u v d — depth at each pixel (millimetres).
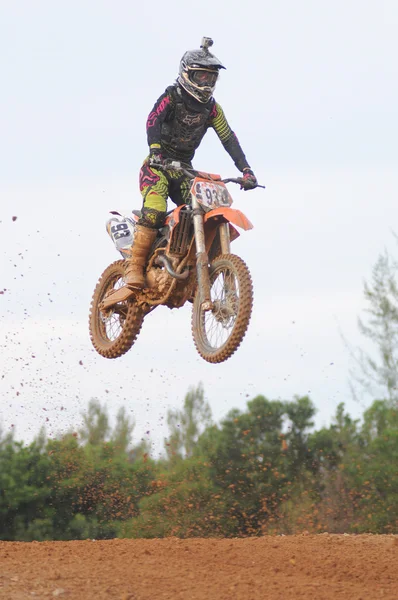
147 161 12688
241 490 50094
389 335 40406
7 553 10781
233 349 11258
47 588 8445
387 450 44844
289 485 50500
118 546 11789
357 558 10953
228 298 11625
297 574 9992
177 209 11859
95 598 8164
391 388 40219
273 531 48312
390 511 43656
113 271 14703
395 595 8766
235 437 52875
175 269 11992
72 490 50812
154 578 9141
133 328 13312
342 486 47031
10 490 48469
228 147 12812
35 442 51250
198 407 54531
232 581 9188
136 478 51500
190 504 47781
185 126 12531
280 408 53844
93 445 53500
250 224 11086
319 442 51500
